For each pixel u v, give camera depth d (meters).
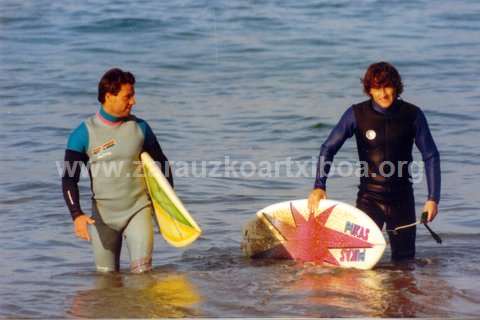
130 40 72.81
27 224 33.47
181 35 73.88
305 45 70.25
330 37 72.56
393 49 68.50
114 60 66.81
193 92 57.56
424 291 25.69
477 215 34.47
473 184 38.62
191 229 26.28
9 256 29.72
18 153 44.25
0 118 51.44
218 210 35.56
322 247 28.33
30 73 62.81
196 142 46.22
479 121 49.59
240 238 32.03
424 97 55.09
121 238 27.19
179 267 28.44
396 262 28.64
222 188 38.56
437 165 27.34
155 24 77.19
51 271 28.03
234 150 44.78
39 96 56.78
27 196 37.19
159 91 57.97
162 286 26.17
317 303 24.53
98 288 26.02
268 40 72.06
